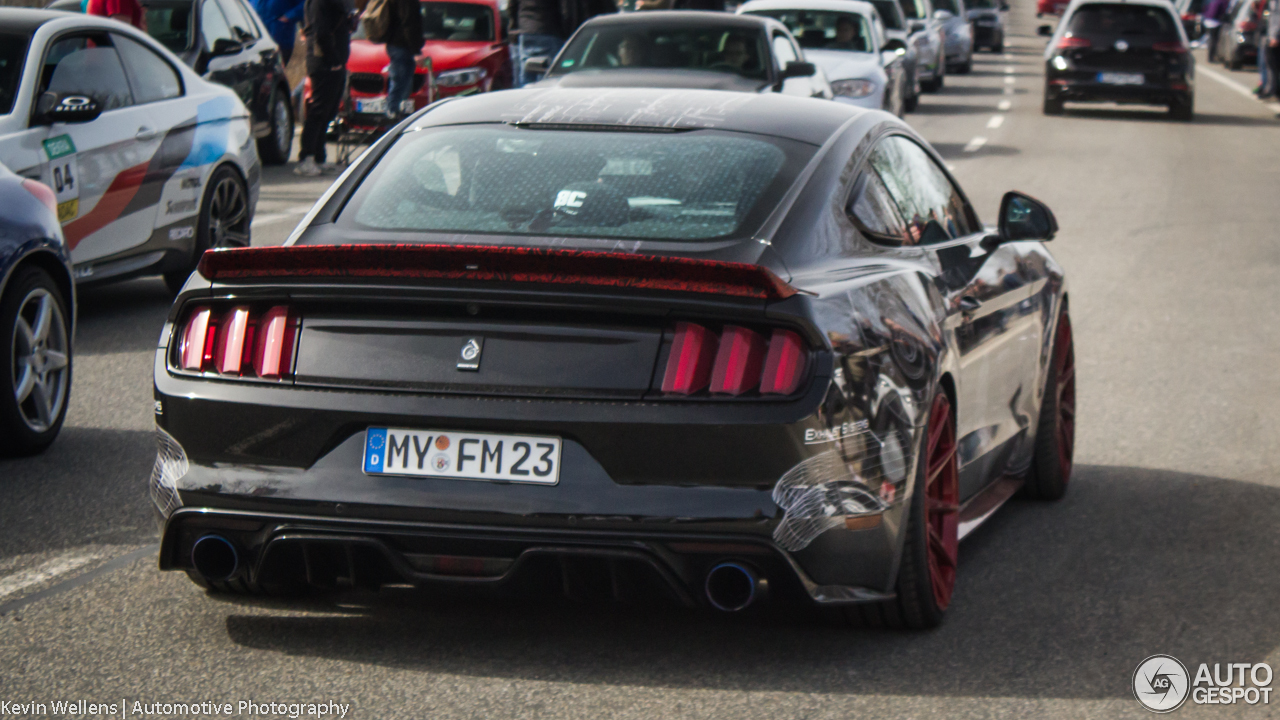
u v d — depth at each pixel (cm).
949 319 1185
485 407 984
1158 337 2414
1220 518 1469
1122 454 1730
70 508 1441
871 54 4588
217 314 1048
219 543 1050
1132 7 6600
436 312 1003
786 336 975
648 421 966
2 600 1172
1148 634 1134
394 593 1195
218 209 2628
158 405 1054
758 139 1177
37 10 2338
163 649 1069
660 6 4591
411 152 1200
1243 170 4841
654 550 970
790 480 970
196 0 4150
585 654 1069
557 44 4347
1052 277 1528
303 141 4288
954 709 981
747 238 1066
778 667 1052
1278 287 2888
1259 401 1989
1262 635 1134
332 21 4178
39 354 1656
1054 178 4512
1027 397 1443
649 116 1216
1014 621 1159
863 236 1151
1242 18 10419
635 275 968
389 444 1004
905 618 1112
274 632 1106
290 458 1020
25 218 1647
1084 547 1369
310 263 1001
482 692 997
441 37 4703
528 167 1155
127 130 2342
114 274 2320
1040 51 12444
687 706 978
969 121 6369
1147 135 5909
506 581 998
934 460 1155
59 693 987
